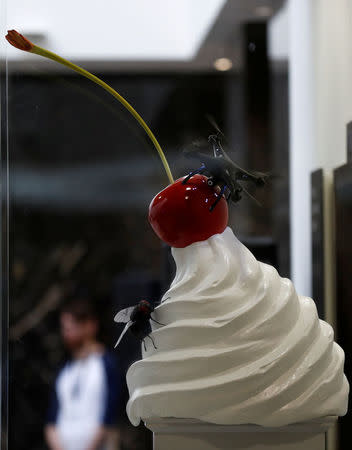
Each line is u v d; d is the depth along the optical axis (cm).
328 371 107
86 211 300
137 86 284
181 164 261
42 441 289
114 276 299
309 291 200
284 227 268
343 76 170
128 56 266
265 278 112
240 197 115
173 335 108
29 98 275
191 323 108
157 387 107
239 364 105
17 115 282
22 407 290
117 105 289
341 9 172
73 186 299
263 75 280
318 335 110
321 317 179
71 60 259
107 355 291
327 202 180
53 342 296
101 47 260
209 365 105
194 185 116
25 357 294
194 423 106
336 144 176
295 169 233
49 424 289
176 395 104
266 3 255
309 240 201
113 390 286
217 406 103
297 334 107
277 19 266
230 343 106
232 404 103
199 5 265
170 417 106
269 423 103
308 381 105
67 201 300
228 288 111
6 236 153
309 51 207
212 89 285
